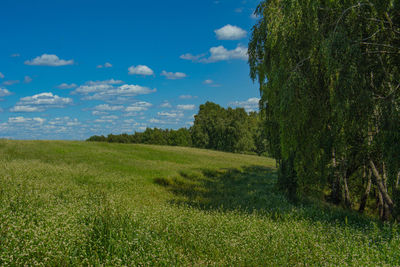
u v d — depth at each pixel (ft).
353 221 36.04
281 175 54.70
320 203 49.49
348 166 49.44
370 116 31.42
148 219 23.48
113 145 134.41
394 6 30.27
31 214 21.02
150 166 85.51
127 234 19.43
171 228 23.18
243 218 29.63
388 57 32.76
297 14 31.99
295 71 33.58
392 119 28.71
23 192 29.91
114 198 33.81
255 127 267.80
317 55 33.73
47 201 27.73
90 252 17.28
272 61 37.11
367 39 32.09
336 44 29.84
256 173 106.93
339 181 55.62
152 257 17.30
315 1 31.58
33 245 16.02
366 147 36.32
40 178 45.29
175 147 177.78
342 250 21.90
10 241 15.93
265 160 171.63
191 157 134.31
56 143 112.16
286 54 34.60
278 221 32.42
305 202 48.88
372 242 24.99
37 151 88.74
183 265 17.57
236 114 276.82
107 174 61.41
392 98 29.94
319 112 36.42
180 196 52.75
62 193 35.53
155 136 312.50
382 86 32.91
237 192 62.39
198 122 295.48
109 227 20.24
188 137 303.89
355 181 58.59
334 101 32.07
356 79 30.42
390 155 28.89
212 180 80.94
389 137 29.07
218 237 22.00
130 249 18.06
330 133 37.60
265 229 25.45
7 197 26.45
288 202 48.73
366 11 30.83
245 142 245.86
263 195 55.77
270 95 39.14
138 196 45.34
